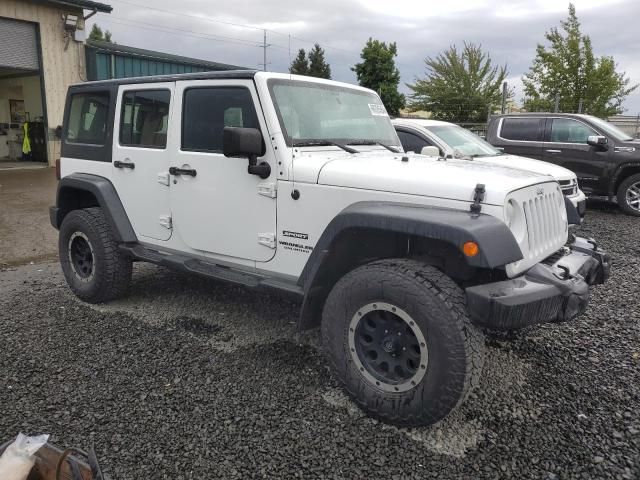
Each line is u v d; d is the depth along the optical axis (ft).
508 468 8.43
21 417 9.60
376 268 9.43
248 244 11.96
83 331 13.58
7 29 45.68
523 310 8.59
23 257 21.54
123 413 9.77
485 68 98.94
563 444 9.03
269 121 11.23
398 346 9.38
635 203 31.71
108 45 53.93
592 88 72.28
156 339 13.11
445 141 25.38
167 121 13.35
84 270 15.88
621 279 18.42
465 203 9.11
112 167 14.97
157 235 14.12
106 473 8.15
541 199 10.32
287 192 11.05
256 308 15.40
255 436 9.14
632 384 11.07
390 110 90.07
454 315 8.65
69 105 16.57
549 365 11.91
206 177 12.47
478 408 10.15
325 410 9.98
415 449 8.88
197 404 10.11
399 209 9.34
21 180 41.98
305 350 12.58
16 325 13.96
